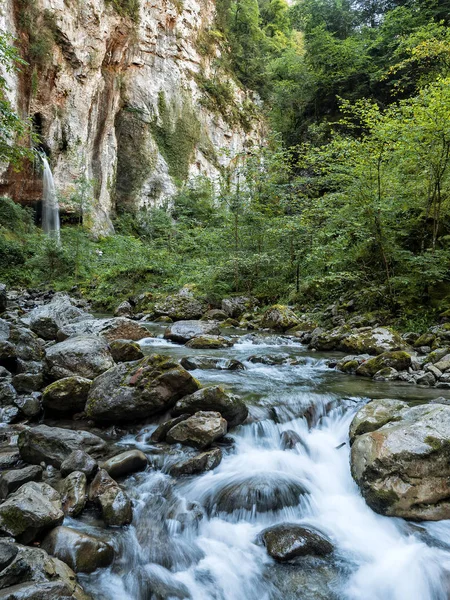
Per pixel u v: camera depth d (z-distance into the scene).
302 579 2.77
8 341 6.00
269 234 13.44
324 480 3.74
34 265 20.03
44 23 25.00
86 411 4.57
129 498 3.23
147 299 14.58
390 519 3.20
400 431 3.54
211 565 2.87
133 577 2.68
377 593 2.69
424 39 17.17
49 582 2.25
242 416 4.48
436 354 6.57
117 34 30.30
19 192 24.31
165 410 4.62
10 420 4.55
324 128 23.83
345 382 5.90
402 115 9.80
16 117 10.37
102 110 29.70
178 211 30.98
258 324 11.09
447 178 9.08
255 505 3.33
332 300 11.19
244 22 45.72
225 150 14.48
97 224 27.53
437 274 8.19
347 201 9.87
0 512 2.67
